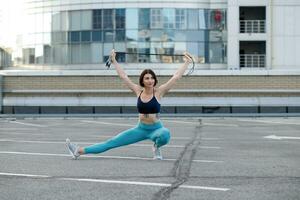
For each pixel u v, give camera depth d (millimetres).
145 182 7816
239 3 42812
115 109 31562
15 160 10227
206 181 7898
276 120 25516
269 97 31250
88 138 15570
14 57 49406
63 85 32188
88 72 31984
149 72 9953
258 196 6867
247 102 31047
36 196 6926
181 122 23922
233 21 42844
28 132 18016
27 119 27828
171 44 42500
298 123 22766
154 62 42281
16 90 32219
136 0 42406
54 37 45250
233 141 14227
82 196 6906
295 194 6996
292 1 42719
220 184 7664
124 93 31766
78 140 14867
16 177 8305
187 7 42781
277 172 8750
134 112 31438
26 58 47250
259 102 31016
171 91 31344
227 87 31453
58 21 45000
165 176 8336
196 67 42844
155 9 42438
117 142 10305
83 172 8742
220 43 43312
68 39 44250
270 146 12922
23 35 47656
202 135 16250
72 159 10328
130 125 22141
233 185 7590
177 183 7730
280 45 42844
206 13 43250
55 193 7102
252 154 11219
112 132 18109
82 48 43656
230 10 42812
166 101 31172
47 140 14758
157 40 42406
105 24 42875
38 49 46312
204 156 10820
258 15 44344
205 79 31453
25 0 47344
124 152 11430
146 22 42438
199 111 31156
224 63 43250
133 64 42188
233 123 22938
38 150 11977
